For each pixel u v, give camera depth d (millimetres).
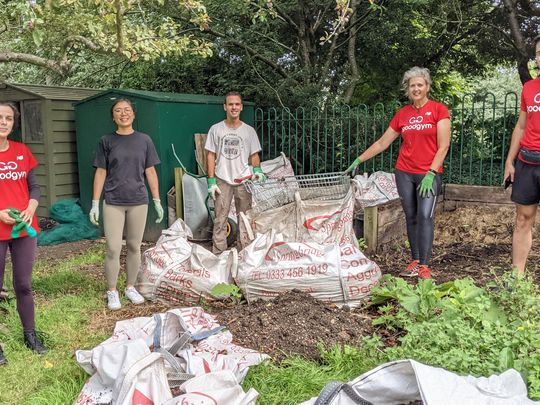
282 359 3707
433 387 2355
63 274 5984
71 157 9102
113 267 5004
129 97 7895
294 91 10102
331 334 4012
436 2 10656
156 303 5094
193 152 8281
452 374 2492
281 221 5527
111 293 5027
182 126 8062
